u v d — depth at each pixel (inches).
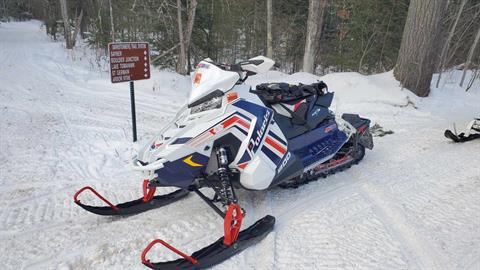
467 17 649.6
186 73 537.3
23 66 526.0
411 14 384.2
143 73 229.0
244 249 120.8
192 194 161.9
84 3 914.7
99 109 325.1
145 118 301.1
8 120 277.1
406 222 137.1
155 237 128.8
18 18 2591.0
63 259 116.5
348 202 154.2
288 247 122.0
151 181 123.9
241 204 152.9
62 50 753.6
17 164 195.5
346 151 194.1
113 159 207.8
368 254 117.6
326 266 111.7
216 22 652.7
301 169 153.6
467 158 206.5
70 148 222.8
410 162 202.7
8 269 111.7
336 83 405.1
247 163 132.9
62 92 389.1
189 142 120.6
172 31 566.9
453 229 132.0
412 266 111.7
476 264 112.6
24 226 135.9
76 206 152.6
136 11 605.0
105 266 112.7
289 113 163.3
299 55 840.9
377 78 419.5
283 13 797.9
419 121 311.3
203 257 110.5
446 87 455.8
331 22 783.1
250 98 136.9
